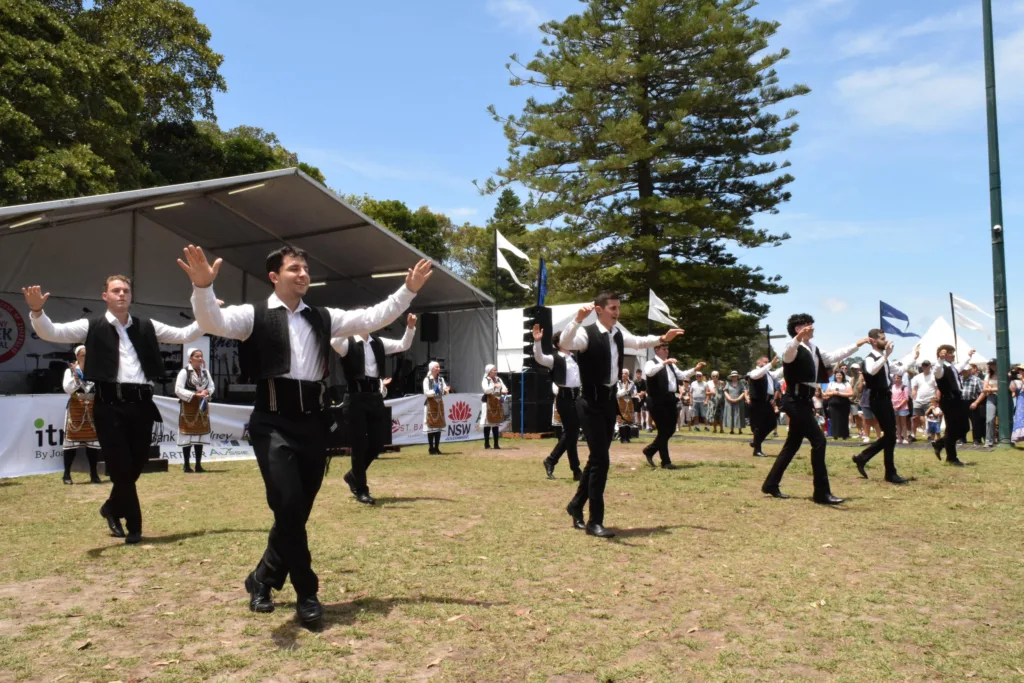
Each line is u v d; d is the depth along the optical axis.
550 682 2.94
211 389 10.73
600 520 5.55
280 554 3.66
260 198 14.66
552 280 29.08
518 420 17.38
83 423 9.12
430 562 4.72
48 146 19.09
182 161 30.00
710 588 4.21
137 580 4.34
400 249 16.50
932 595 4.08
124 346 5.27
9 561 4.78
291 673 2.99
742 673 3.02
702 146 28.48
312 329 3.64
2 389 15.26
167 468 10.80
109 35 23.56
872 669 3.06
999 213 13.95
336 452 11.88
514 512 6.57
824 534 5.62
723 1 28.06
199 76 28.81
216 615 3.69
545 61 27.73
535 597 4.01
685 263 28.95
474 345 19.19
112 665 3.05
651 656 3.20
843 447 13.81
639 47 28.19
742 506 6.91
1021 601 3.97
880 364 8.39
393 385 19.41
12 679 2.90
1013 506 6.82
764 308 29.66
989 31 14.26
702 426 22.98
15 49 18.27
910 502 7.09
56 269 15.97
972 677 2.98
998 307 13.70
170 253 17.58
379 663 3.10
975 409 14.28
